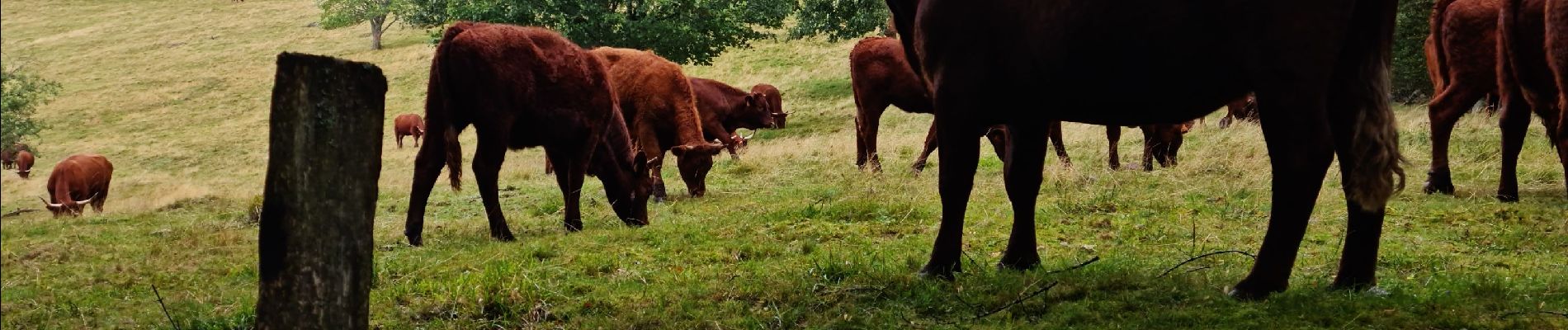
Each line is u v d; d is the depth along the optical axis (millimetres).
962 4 4852
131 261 7168
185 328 4820
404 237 8047
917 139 16453
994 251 6246
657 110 11242
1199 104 4336
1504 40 7355
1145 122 4633
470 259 6574
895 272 5203
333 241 2957
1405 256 5570
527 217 9648
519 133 7992
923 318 4445
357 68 2975
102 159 17797
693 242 6988
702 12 28766
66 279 6508
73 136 33906
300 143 2875
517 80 7527
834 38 32906
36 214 16500
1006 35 4711
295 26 55062
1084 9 4332
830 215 7898
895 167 12836
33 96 28344
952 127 4992
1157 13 4156
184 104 38531
